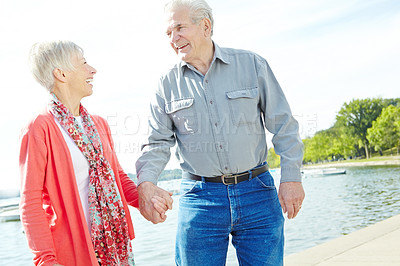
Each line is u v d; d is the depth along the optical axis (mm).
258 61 2004
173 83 1999
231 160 1918
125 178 1993
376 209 18094
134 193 1957
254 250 1947
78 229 1596
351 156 79500
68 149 1630
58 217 1595
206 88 1945
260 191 1970
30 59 1672
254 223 1947
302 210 19156
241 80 1975
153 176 1931
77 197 1603
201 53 1958
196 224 1937
